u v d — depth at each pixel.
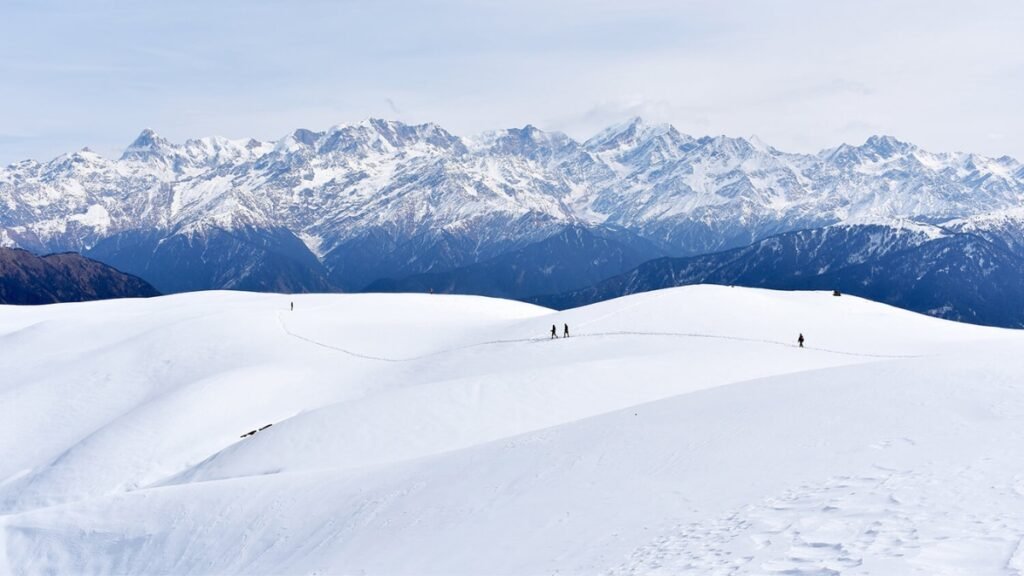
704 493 24.73
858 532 18.09
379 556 28.09
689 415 36.50
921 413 29.81
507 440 39.62
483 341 91.06
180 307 133.50
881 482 21.69
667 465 28.91
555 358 77.44
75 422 80.38
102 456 65.75
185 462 65.06
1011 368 36.81
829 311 96.38
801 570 16.50
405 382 78.56
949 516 18.08
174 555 36.62
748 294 101.88
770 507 21.55
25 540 40.53
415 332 102.88
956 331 91.25
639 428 35.56
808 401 35.00
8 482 66.12
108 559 37.88
